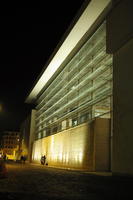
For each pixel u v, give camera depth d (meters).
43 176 16.53
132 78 16.62
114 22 19.58
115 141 18.03
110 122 22.62
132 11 17.38
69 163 30.59
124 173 16.56
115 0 21.92
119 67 18.30
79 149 27.42
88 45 29.22
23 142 69.69
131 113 16.45
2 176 13.34
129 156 16.22
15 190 8.75
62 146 34.59
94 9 24.73
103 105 24.72
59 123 39.00
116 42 18.97
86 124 25.88
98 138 22.31
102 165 21.91
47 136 45.56
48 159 42.25
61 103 39.22
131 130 16.19
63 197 7.60
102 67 25.64
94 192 9.05
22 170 22.86
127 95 16.95
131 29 17.25
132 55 16.86
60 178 15.23
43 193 8.32
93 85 27.61
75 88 32.94
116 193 8.90
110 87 23.48
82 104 30.27
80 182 12.86
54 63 38.72
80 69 31.62
